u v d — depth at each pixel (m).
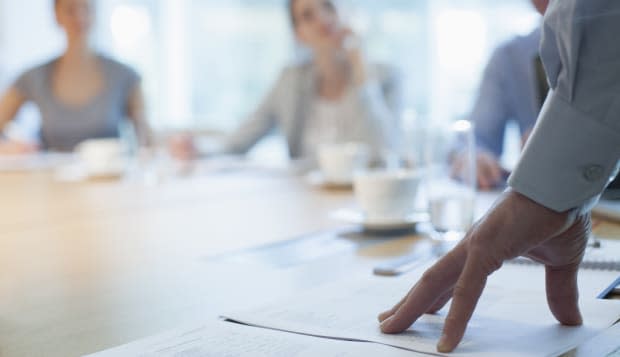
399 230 1.21
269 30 5.59
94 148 2.27
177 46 5.70
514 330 0.62
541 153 0.57
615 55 0.56
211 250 1.11
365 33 4.88
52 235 1.30
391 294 0.77
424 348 0.58
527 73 2.28
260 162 2.70
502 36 4.63
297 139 2.96
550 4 0.60
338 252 1.06
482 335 0.61
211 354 0.59
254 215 1.47
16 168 2.61
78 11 3.36
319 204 1.61
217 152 2.96
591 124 0.56
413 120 1.34
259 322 0.68
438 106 4.84
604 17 0.56
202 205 1.65
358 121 2.71
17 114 3.50
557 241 0.60
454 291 0.58
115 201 1.76
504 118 2.38
